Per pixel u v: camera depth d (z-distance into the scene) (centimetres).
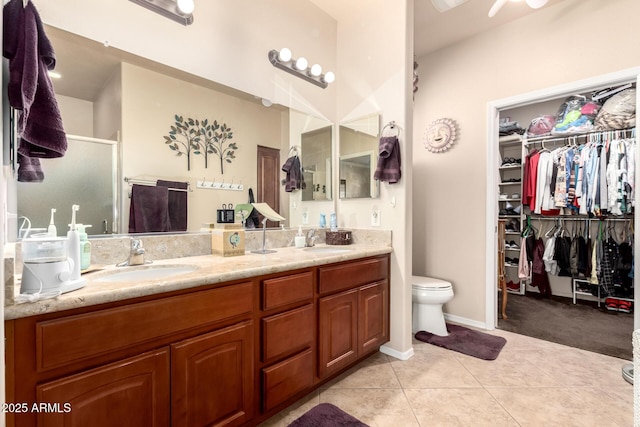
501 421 144
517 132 380
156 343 102
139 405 98
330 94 251
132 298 97
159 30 157
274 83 211
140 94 152
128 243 143
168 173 161
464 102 284
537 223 385
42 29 94
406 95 214
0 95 68
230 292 122
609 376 184
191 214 170
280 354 142
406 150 214
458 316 285
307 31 231
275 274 141
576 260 340
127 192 147
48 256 90
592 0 224
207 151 177
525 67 252
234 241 166
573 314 305
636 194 200
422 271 309
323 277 162
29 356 80
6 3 86
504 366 198
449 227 291
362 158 238
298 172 227
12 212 115
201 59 173
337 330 172
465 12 247
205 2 174
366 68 236
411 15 220
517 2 235
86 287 95
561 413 150
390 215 220
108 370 92
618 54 213
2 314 66
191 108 170
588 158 298
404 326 210
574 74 230
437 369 195
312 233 219
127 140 148
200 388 113
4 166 85
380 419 146
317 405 157
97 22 138
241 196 194
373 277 199
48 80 99
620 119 278
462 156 284
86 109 136
